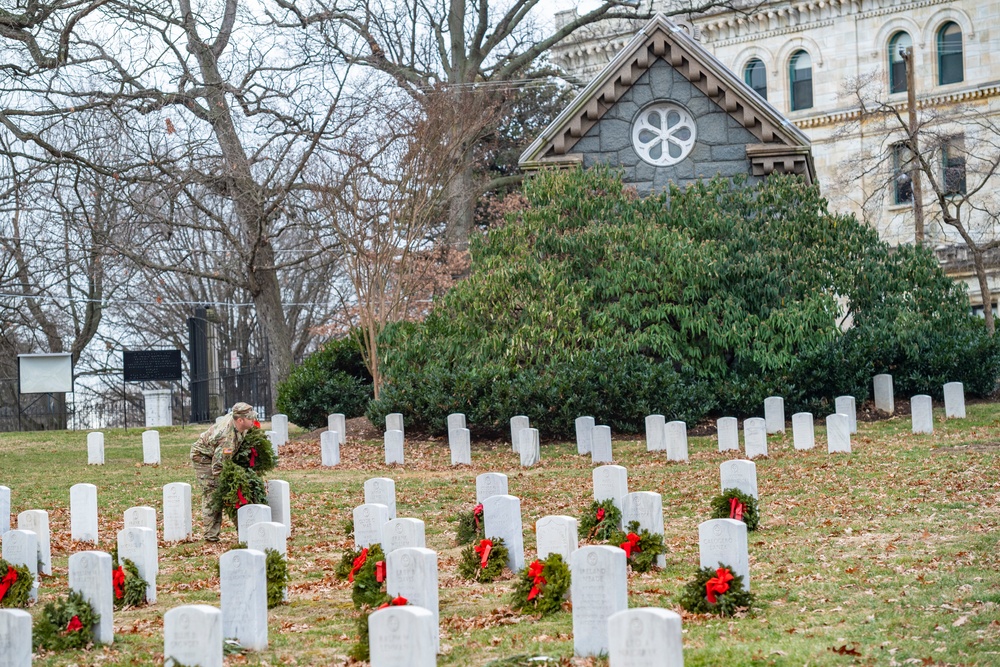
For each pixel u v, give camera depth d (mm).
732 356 30453
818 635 10922
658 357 30594
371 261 35375
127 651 11461
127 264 50031
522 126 54969
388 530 13953
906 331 30469
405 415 29625
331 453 26312
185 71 34000
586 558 10578
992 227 50812
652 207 31531
